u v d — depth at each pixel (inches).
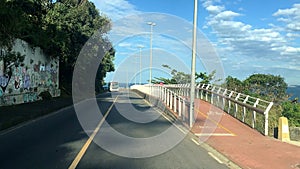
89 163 315.9
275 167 327.0
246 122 670.5
